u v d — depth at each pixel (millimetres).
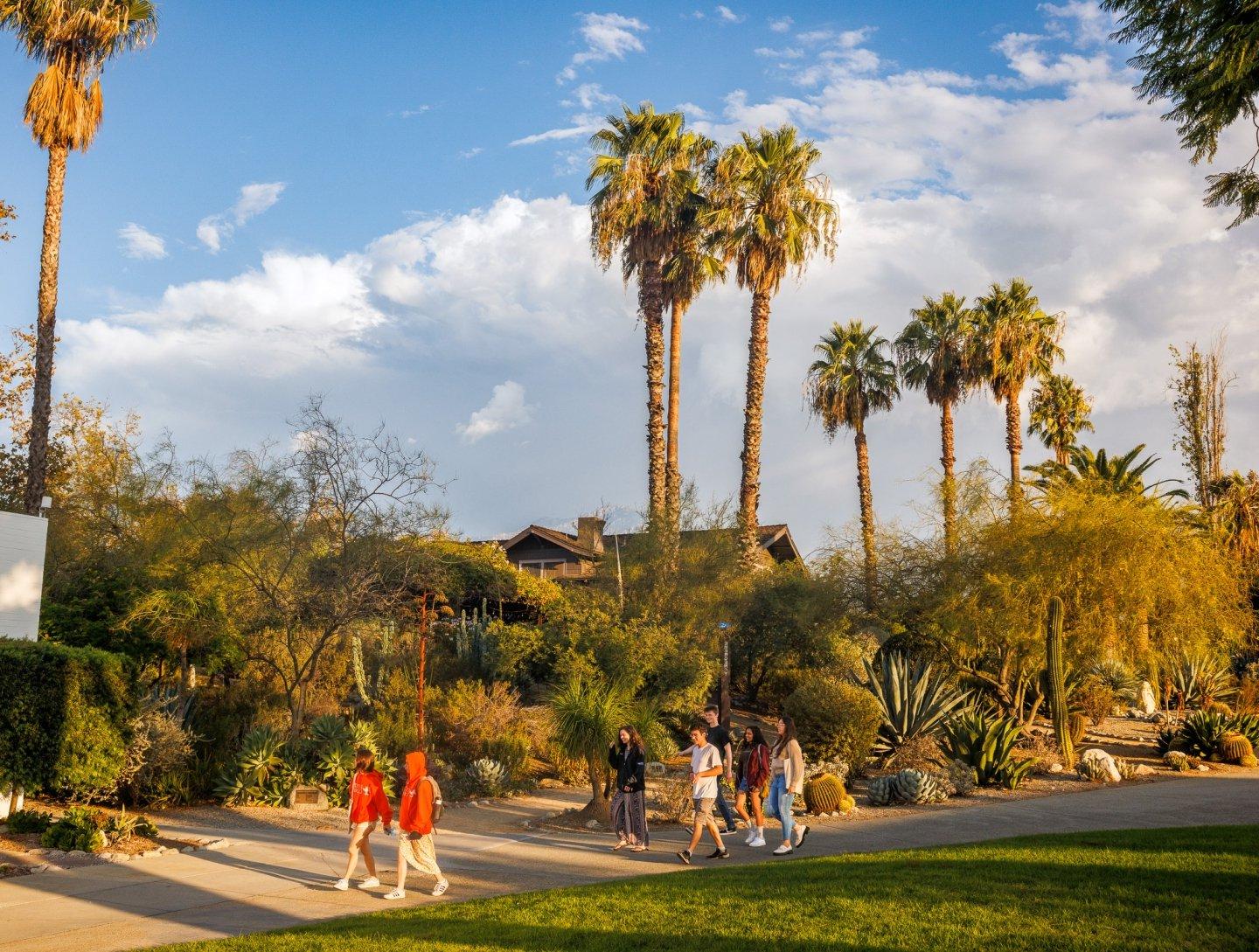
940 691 23500
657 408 36469
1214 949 7148
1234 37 12305
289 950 8211
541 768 23516
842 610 34562
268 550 21656
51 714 13961
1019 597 26078
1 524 17438
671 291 37906
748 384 37219
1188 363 46188
